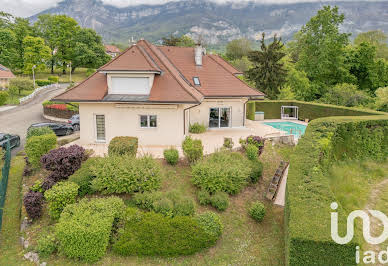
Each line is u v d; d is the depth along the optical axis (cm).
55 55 8369
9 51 7100
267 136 2252
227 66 2998
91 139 1933
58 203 1059
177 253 914
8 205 1296
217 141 2027
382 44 6406
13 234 1092
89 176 1196
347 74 4531
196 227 958
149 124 1895
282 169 1539
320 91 4553
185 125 2108
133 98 1819
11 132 2764
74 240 866
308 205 800
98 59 8500
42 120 3503
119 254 916
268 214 1164
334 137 1498
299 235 677
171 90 1869
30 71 7050
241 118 2528
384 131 1781
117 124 1891
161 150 1772
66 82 7606
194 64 2586
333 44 4319
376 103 3431
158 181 1211
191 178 1302
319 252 663
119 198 1072
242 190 1325
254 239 1014
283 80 3884
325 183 923
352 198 1134
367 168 1548
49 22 9106
